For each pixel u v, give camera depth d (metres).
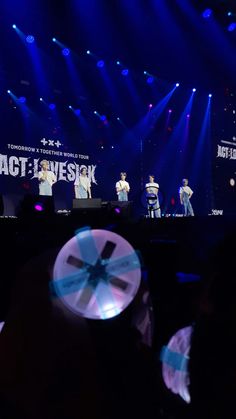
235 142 14.10
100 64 9.87
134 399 0.58
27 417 0.59
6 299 1.57
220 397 0.47
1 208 3.84
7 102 9.46
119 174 11.80
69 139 10.66
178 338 0.63
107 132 11.52
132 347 0.59
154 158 12.62
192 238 1.98
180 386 0.58
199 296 0.51
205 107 13.36
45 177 9.69
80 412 0.58
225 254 0.49
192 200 13.41
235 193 14.12
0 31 8.11
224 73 11.34
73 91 10.49
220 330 0.48
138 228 1.78
